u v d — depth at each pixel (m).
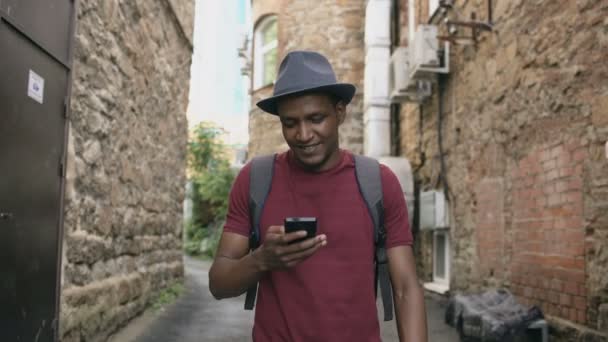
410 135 8.95
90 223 3.92
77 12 3.53
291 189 1.52
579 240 3.82
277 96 1.42
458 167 6.56
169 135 6.67
